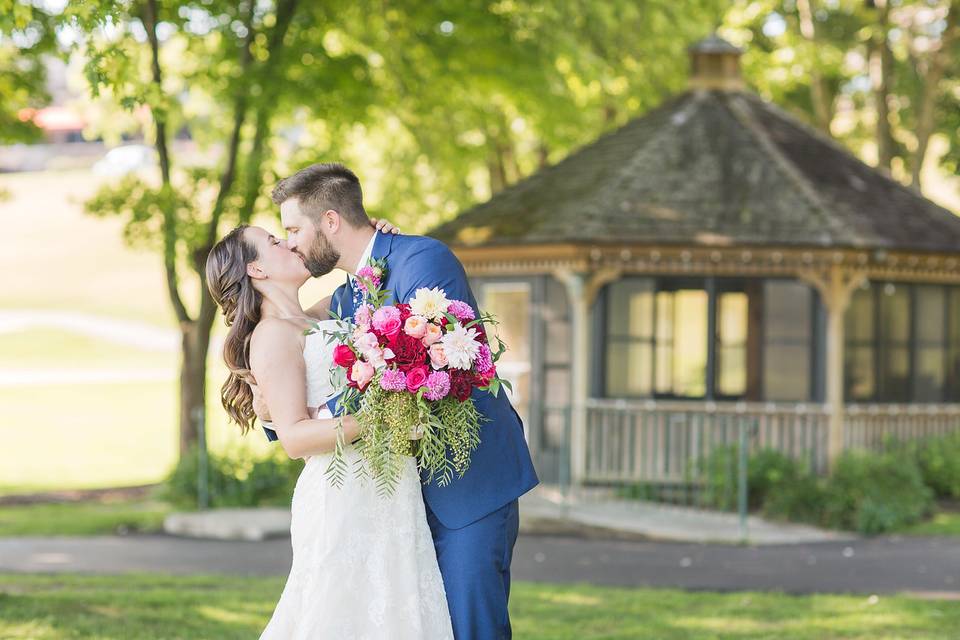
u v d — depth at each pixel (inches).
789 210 607.5
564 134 772.0
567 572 417.4
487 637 172.2
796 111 993.5
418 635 170.1
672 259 598.5
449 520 174.1
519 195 665.6
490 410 176.6
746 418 603.2
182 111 768.9
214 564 441.1
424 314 166.2
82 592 347.6
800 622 313.1
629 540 510.9
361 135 920.3
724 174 629.9
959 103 882.8
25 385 1541.6
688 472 576.4
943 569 421.4
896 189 675.4
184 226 607.5
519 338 629.3
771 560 446.6
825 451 598.5
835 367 597.3
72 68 839.7
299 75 626.5
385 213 723.4
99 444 1099.3
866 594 368.5
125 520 564.1
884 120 852.0
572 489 603.8
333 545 170.4
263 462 601.6
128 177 616.4
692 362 609.0
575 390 607.2
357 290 181.0
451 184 927.0
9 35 319.6
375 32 677.9
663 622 313.7
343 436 167.3
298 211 178.5
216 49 674.8
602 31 751.1
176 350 1916.8
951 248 624.1
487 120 803.4
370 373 164.6
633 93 786.2
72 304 2212.1
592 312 610.5
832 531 531.2
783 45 806.5
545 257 609.6
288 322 175.5
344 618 169.6
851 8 810.8
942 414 641.6
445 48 679.1
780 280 607.5
